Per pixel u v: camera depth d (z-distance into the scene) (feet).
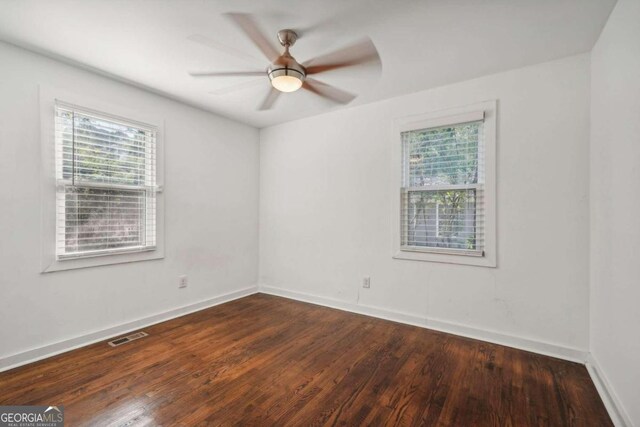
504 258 8.16
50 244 7.48
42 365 6.97
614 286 5.62
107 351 7.73
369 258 10.51
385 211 10.16
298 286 12.37
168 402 5.70
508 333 8.13
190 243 10.78
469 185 8.68
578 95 7.26
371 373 6.75
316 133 11.78
